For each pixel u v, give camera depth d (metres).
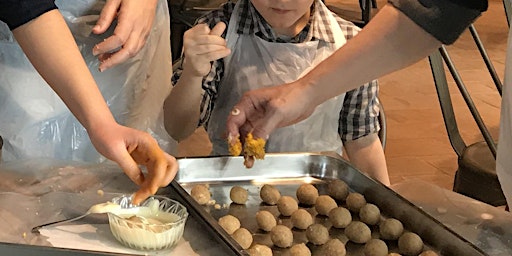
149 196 0.94
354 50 1.13
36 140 1.29
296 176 1.17
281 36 1.34
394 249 0.99
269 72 1.34
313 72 1.14
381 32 1.11
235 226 0.97
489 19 4.73
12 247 0.78
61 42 0.94
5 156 1.28
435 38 1.07
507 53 0.94
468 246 0.91
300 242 0.99
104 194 1.00
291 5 1.26
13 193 0.99
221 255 0.87
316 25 1.35
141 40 1.14
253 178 1.16
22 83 1.24
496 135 2.85
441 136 2.86
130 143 0.90
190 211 0.96
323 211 1.07
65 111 1.29
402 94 3.32
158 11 1.35
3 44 1.21
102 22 1.10
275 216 1.06
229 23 1.33
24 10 0.92
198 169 1.13
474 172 1.61
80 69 0.93
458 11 1.04
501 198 1.56
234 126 1.14
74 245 0.88
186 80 1.27
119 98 1.32
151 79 1.37
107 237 0.91
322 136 1.38
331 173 1.17
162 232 0.87
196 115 1.32
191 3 2.29
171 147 1.40
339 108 1.38
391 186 1.15
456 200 1.10
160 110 1.40
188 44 1.21
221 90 1.37
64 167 1.08
